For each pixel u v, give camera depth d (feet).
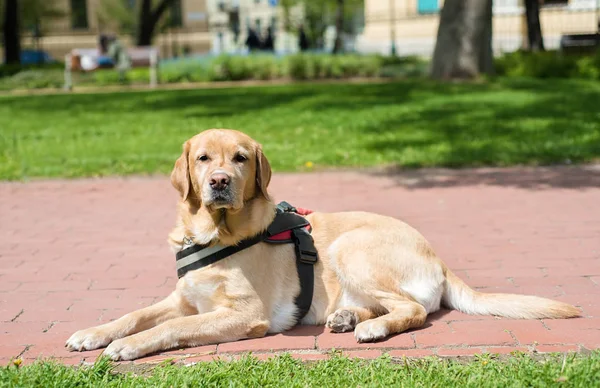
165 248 19.72
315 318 13.56
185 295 12.98
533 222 21.38
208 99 54.75
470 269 17.10
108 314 14.57
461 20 60.54
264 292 12.80
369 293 13.25
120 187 28.27
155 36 131.23
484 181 27.55
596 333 12.60
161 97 57.47
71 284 16.63
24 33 136.56
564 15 85.71
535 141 34.04
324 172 30.12
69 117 47.80
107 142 37.60
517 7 86.74
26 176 30.09
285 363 11.30
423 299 13.56
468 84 57.36
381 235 13.60
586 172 28.43
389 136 36.73
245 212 12.66
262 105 50.14
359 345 12.37
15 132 41.57
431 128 38.47
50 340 13.08
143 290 16.11
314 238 13.79
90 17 147.64
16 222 23.15
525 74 66.49
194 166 12.69
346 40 135.64
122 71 77.25
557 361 11.19
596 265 17.02
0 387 10.40
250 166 12.67
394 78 72.59
